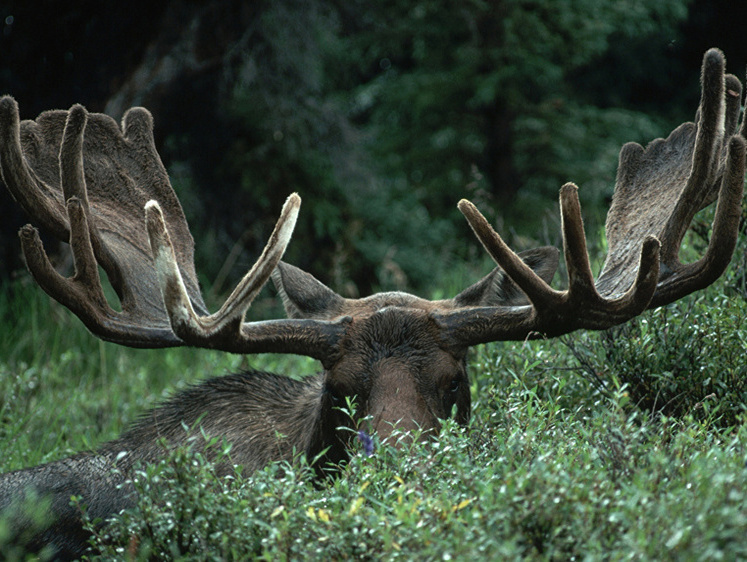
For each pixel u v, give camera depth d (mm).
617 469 6027
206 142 23797
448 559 5047
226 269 23016
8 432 11398
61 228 8203
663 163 8984
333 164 24594
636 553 4898
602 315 7375
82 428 12625
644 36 32406
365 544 5516
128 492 8516
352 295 21297
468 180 29234
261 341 7797
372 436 7215
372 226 26719
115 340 8078
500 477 5910
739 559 4871
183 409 9422
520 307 7895
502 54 29281
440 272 25547
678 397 8227
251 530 5922
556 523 5297
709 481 5453
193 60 20938
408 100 30453
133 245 8859
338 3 23969
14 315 17281
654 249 6977
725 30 35438
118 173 9320
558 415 7891
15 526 8219
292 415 8961
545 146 29219
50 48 20000
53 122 9086
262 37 22141
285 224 7195
